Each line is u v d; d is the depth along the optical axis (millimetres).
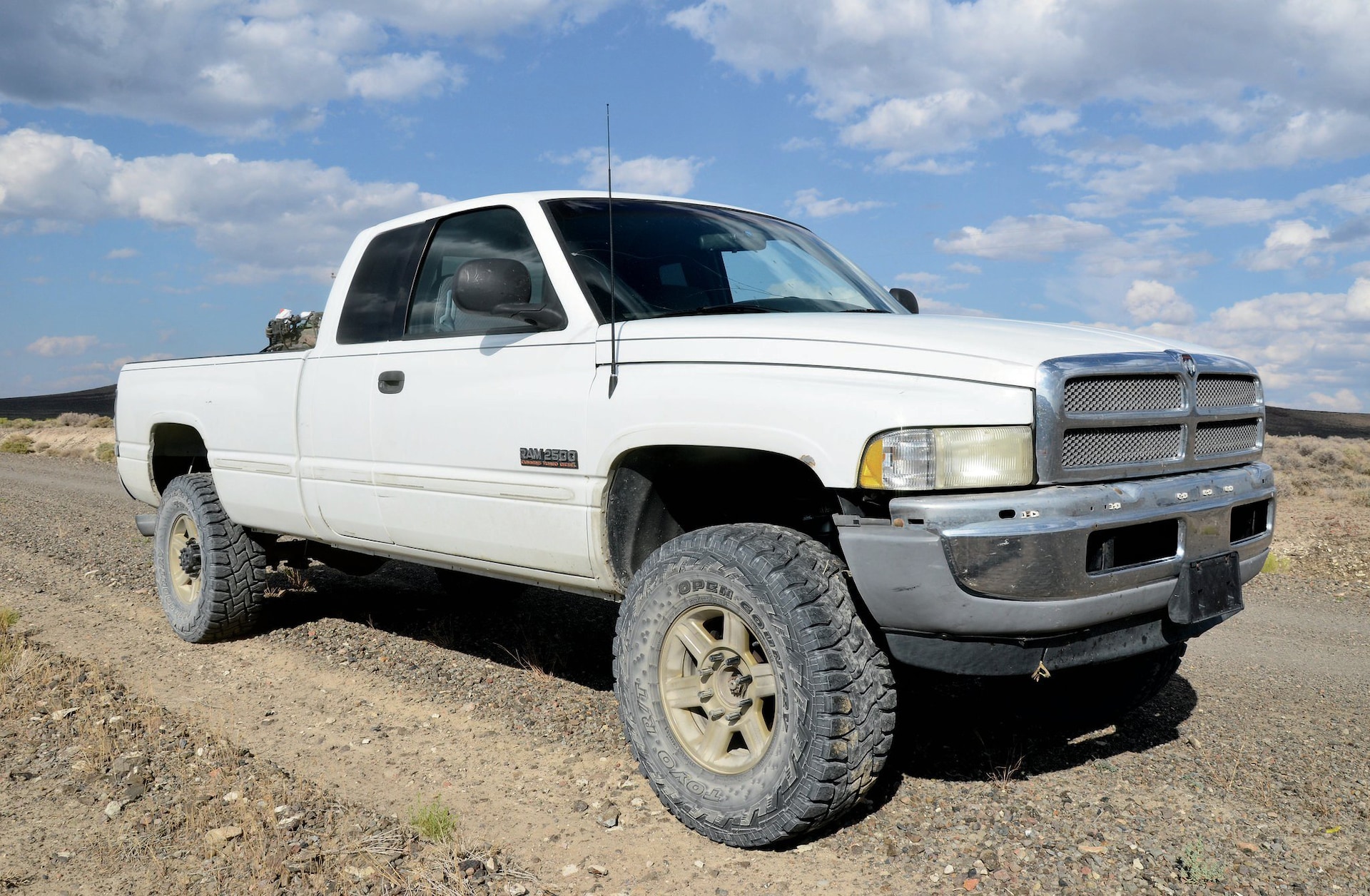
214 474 5566
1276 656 5641
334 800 3393
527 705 4469
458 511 4156
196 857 2967
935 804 3350
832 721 2918
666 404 3340
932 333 3115
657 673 3365
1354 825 3217
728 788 3133
